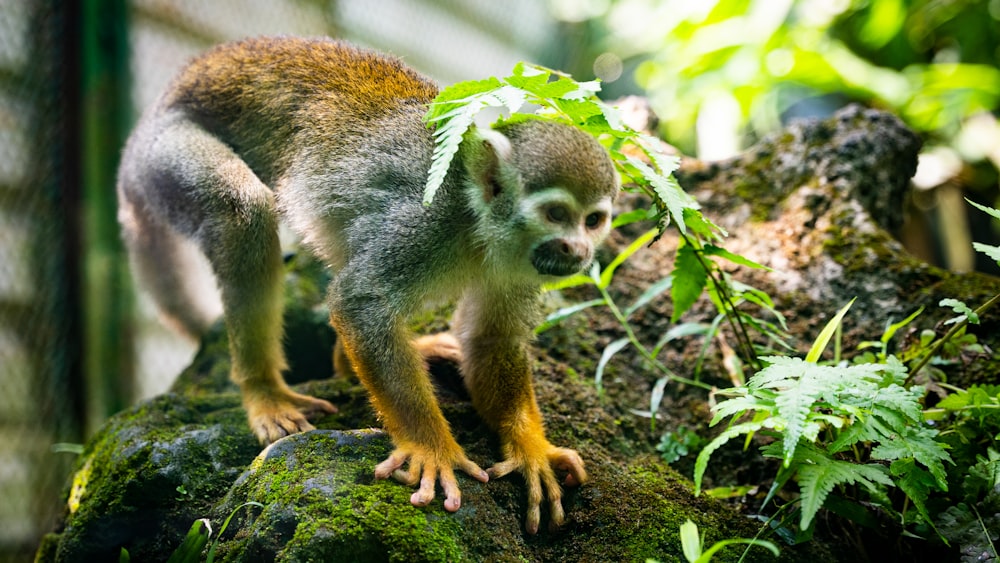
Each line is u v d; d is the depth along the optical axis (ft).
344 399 4.79
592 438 4.67
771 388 4.33
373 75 4.75
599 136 4.63
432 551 4.20
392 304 4.46
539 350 4.93
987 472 4.30
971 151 7.11
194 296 5.28
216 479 4.56
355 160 4.57
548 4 7.48
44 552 4.70
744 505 4.55
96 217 5.50
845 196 5.06
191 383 5.13
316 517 4.22
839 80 7.22
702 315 4.98
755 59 7.28
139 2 5.52
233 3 5.70
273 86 4.78
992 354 4.63
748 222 5.15
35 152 5.41
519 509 4.41
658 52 7.77
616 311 4.77
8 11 5.34
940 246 7.17
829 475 4.17
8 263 5.39
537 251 4.47
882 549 4.41
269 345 4.73
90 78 5.45
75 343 5.49
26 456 5.42
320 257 4.68
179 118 4.87
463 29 6.57
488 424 4.57
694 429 4.78
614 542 4.35
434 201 4.47
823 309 4.90
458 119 4.28
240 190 4.67
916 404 4.18
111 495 4.52
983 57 7.84
